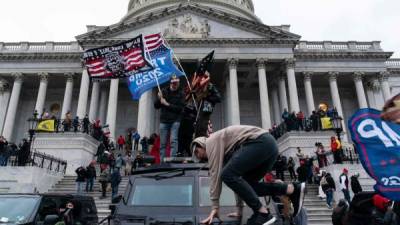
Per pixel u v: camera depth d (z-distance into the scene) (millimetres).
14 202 10836
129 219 6285
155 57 12227
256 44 47188
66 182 26688
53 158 28047
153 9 67125
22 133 53469
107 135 35625
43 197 11133
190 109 8516
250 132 4074
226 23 48281
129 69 12188
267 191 4148
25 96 55875
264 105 44219
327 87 55688
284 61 46719
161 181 6809
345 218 6805
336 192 22875
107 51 12453
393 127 5293
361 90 50250
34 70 51156
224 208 6094
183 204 6301
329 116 35750
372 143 5352
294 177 26406
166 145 8398
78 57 51125
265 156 3908
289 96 46938
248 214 5785
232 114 43844
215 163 4070
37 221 10344
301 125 35688
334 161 25359
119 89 55188
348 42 53250
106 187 22344
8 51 51500
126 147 36531
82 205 12555
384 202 6062
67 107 49344
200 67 8258
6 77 52094
